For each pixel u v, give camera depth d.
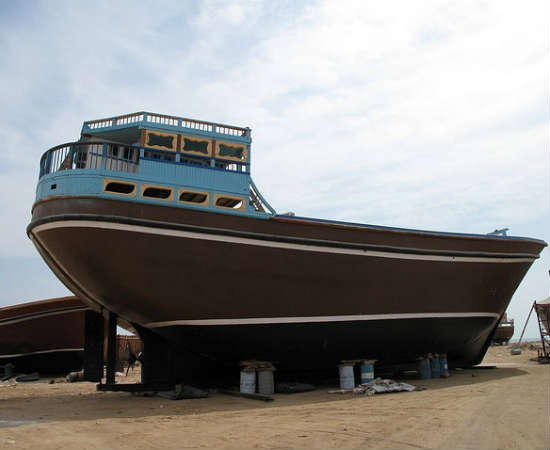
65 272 12.47
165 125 11.61
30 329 21.17
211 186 11.62
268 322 12.33
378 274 13.35
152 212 10.84
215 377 13.96
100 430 7.64
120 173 10.85
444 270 14.52
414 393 11.38
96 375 15.41
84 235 10.56
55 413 9.70
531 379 13.95
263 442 6.41
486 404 9.09
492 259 15.41
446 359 16.41
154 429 7.67
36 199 11.26
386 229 13.32
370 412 8.69
